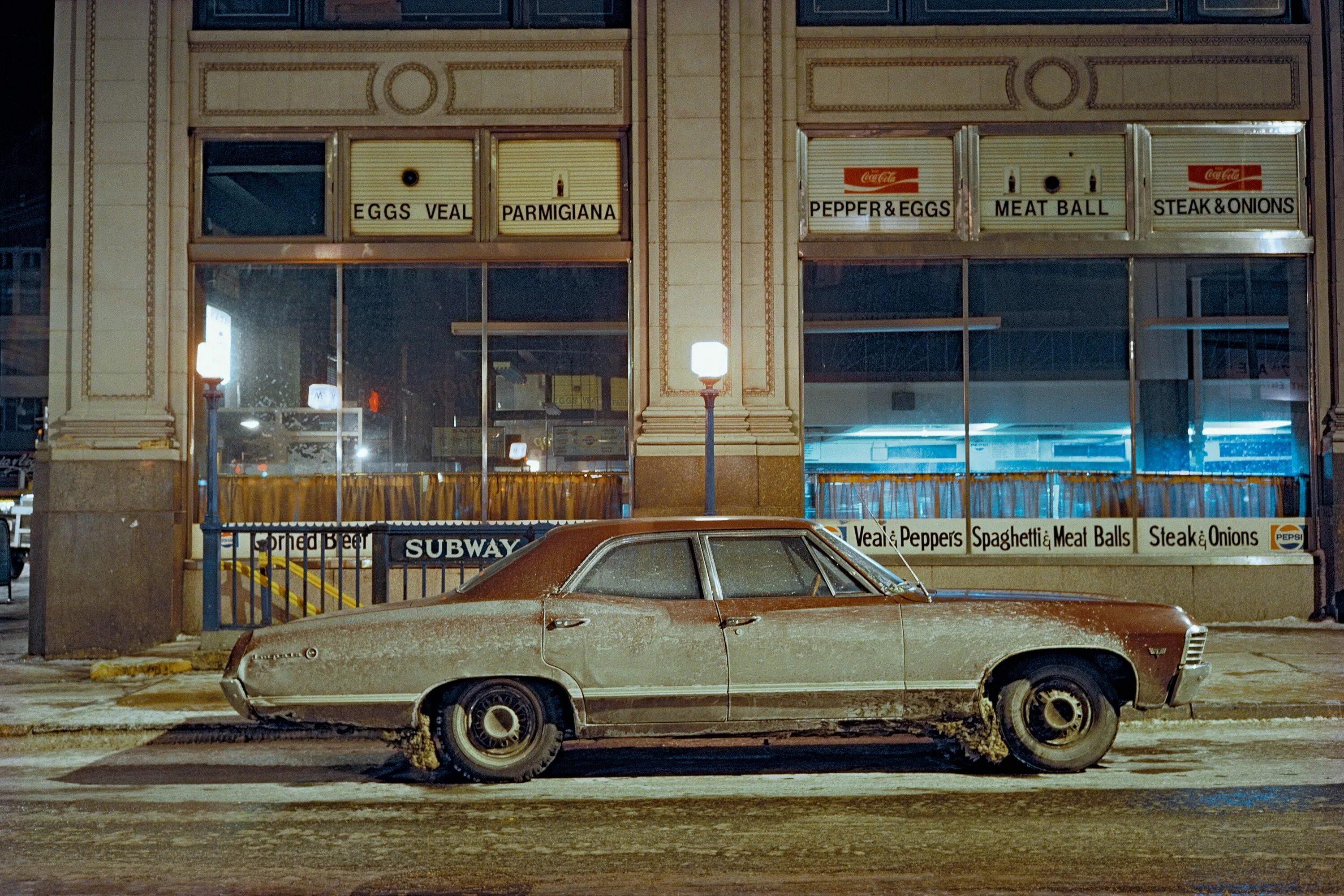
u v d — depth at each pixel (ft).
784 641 22.94
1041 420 45.34
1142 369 45.42
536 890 16.84
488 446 45.01
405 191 44.75
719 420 43.70
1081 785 22.71
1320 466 44.91
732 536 23.82
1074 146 45.03
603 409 45.03
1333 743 26.37
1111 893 16.37
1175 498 45.34
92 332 43.32
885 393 45.27
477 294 45.14
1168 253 44.96
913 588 23.79
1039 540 45.16
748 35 44.60
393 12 44.83
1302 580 44.96
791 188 44.65
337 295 45.06
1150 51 44.96
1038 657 23.62
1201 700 29.37
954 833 19.49
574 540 23.85
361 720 22.88
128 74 43.75
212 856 18.78
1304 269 45.57
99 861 18.53
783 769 24.67
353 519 44.78
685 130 44.37
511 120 44.52
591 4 45.24
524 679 23.30
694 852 18.65
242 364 44.83
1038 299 45.50
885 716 23.07
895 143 44.96
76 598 42.19
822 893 16.49
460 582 44.70
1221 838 18.99
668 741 27.58
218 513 37.68
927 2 45.14
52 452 42.39
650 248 44.27
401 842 19.45
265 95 44.34
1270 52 45.09
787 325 44.50
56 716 30.09
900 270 45.47
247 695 22.74
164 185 43.73
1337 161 44.88
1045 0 45.21
